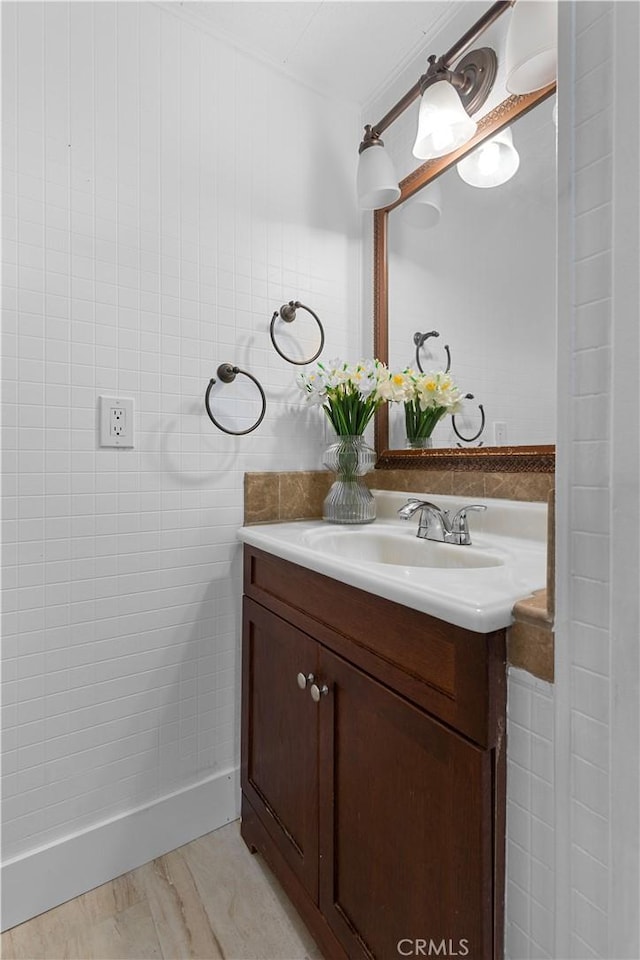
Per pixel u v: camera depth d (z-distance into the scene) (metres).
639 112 0.47
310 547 1.09
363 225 1.60
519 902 0.61
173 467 1.27
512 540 1.13
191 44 1.30
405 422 1.47
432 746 0.69
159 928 1.07
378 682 0.80
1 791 1.07
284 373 1.45
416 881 0.72
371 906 0.82
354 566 0.85
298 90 1.49
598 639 0.52
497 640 0.63
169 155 1.27
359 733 0.85
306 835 1.01
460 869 0.65
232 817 1.37
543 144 1.12
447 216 1.34
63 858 1.13
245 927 1.07
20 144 1.08
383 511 1.49
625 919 0.50
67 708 1.15
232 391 1.36
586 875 0.53
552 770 0.58
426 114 1.20
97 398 1.17
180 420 1.28
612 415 0.50
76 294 1.14
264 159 1.42
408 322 1.45
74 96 1.14
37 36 1.10
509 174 1.19
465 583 0.73
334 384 1.36
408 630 0.74
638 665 0.48
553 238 1.10
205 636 1.33
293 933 1.06
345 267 1.58
